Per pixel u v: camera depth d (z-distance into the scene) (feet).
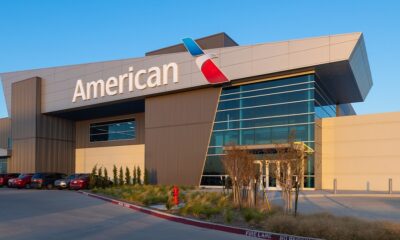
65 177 125.90
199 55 117.70
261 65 105.40
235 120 111.65
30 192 98.89
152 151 127.75
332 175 109.29
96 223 43.21
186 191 85.35
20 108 167.32
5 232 36.01
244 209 50.26
